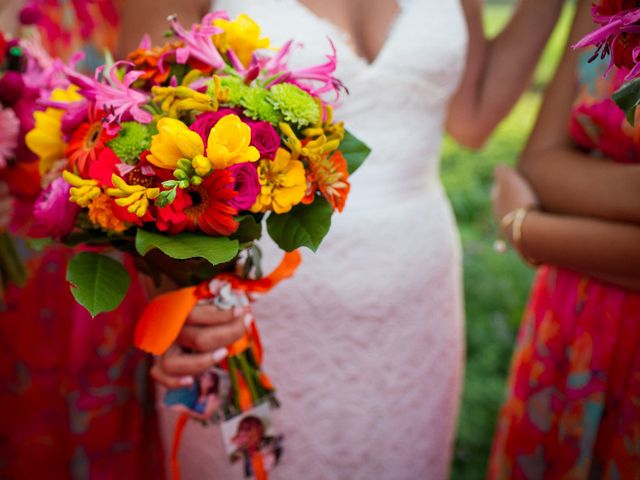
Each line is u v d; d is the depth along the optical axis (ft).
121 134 3.25
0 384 6.67
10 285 6.40
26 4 6.00
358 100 4.86
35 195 5.04
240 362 4.13
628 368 4.57
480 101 6.02
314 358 5.15
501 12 20.52
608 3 3.39
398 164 5.13
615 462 4.60
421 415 5.72
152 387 6.95
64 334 6.68
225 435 4.17
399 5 5.03
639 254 4.30
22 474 6.90
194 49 3.43
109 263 3.47
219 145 2.98
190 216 3.22
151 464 7.12
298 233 3.51
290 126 3.40
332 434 5.35
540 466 5.26
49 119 3.70
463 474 8.06
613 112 4.50
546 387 5.14
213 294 3.90
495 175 5.66
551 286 5.17
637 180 4.36
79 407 6.70
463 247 11.59
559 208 4.91
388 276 5.16
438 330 5.69
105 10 6.82
